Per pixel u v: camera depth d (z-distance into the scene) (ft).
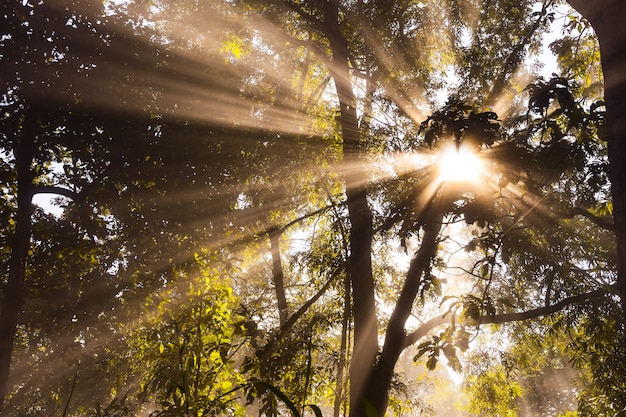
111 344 46.03
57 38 39.86
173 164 40.68
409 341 43.65
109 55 41.75
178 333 18.33
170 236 39.50
